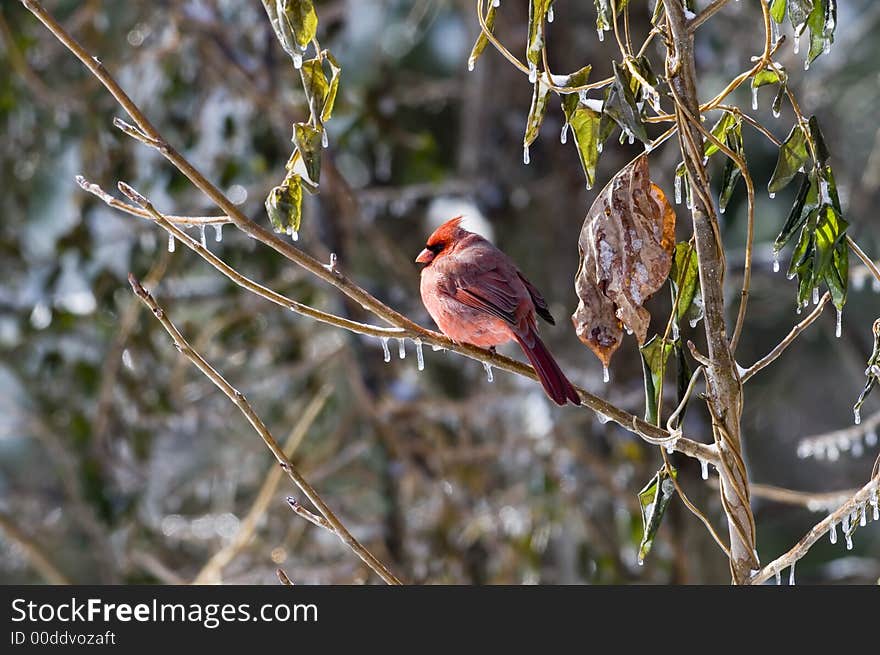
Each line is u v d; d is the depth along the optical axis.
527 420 12.58
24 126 12.59
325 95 5.25
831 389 15.81
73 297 12.50
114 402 11.93
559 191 13.16
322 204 12.05
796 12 5.35
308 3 5.16
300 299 12.20
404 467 11.66
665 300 11.91
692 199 5.14
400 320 5.59
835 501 8.45
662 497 5.46
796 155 5.50
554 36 12.94
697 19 5.00
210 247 12.02
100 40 12.23
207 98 12.20
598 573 11.34
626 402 11.69
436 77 15.61
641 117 5.14
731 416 5.27
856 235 14.19
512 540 11.70
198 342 12.05
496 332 7.27
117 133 11.74
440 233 7.79
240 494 13.73
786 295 14.66
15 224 12.64
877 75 15.54
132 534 12.00
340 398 13.23
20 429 12.34
